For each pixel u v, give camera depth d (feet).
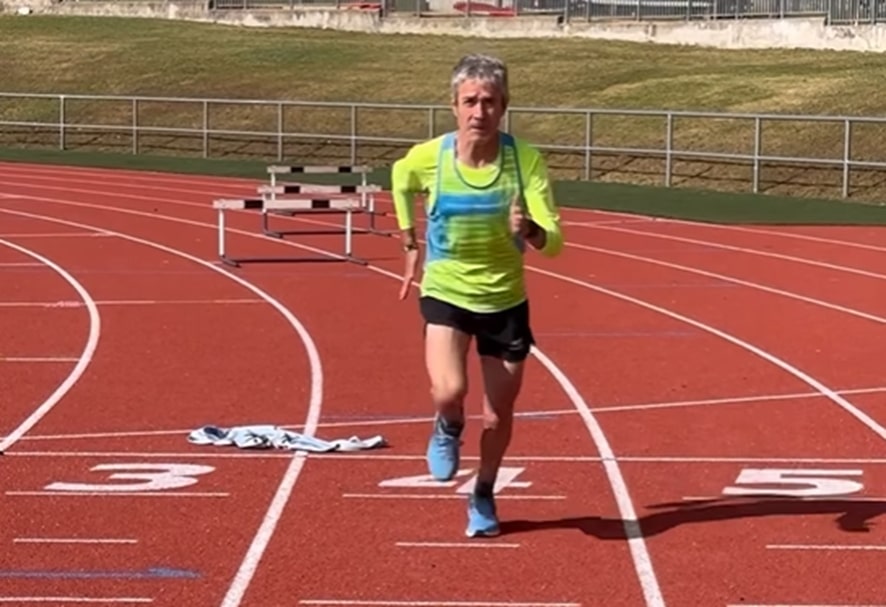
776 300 54.70
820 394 37.65
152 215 86.43
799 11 152.25
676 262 66.08
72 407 35.65
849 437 32.73
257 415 34.88
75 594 21.75
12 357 42.68
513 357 23.62
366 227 79.92
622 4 169.27
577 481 28.63
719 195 97.81
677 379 39.55
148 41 181.98
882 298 55.26
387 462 29.94
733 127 111.75
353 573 22.81
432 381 23.18
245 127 137.49
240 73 159.02
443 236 23.08
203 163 123.95
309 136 122.93
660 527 25.44
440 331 23.22
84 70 166.61
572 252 69.77
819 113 112.57
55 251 69.46
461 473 28.94
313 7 196.03
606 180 108.47
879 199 94.84
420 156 23.26
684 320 49.98
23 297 55.01
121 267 63.72
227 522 25.61
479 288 23.13
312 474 28.94
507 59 152.76
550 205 23.03
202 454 30.68
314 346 44.52
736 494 27.71
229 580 22.47
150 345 44.75
